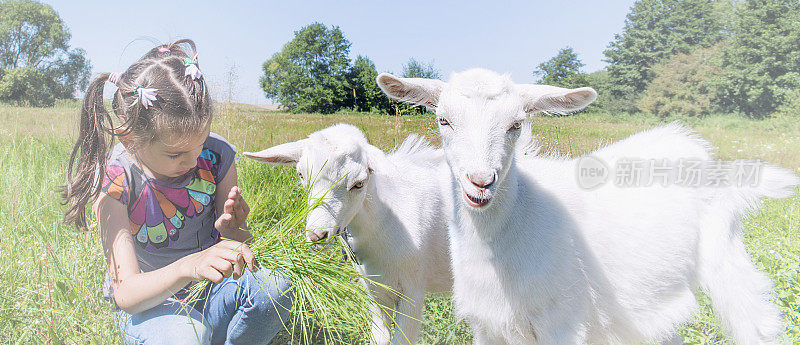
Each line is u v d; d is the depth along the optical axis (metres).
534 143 3.67
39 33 56.28
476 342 2.83
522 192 2.56
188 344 2.04
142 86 1.87
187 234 2.36
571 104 2.55
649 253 2.85
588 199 2.86
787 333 3.05
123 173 2.16
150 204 2.24
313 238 2.76
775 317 3.06
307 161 2.95
